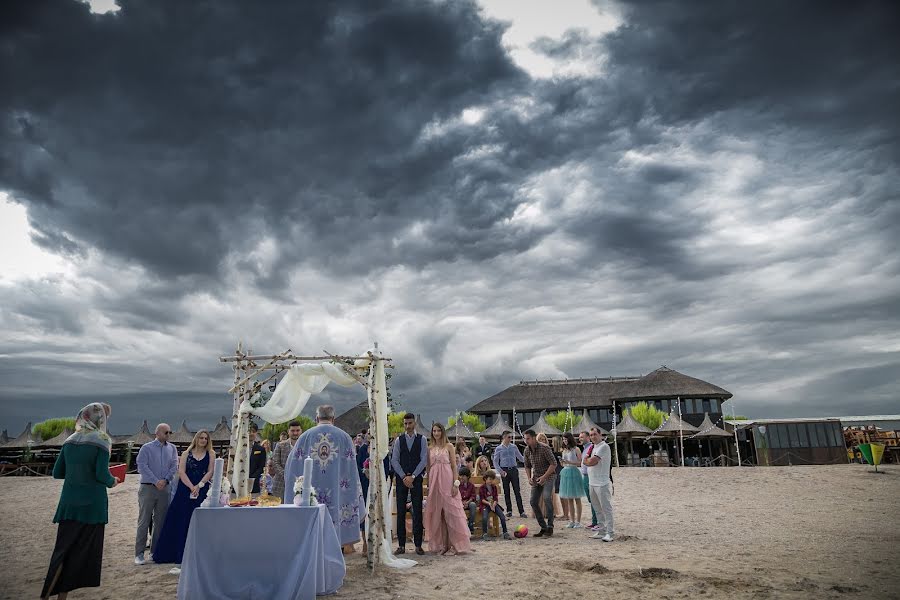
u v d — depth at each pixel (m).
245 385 9.53
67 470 5.54
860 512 13.34
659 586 6.38
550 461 10.73
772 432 37.22
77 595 6.16
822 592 6.00
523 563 7.88
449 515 8.98
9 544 9.92
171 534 7.95
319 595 6.14
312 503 6.47
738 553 8.34
